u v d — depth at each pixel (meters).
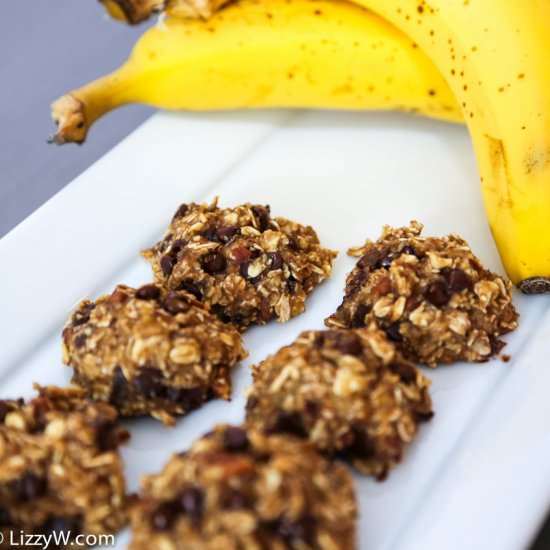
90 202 0.49
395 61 0.49
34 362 0.45
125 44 0.59
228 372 0.43
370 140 0.51
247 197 0.49
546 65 0.44
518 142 0.44
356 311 0.43
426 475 0.41
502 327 0.44
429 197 0.49
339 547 0.36
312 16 0.49
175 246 0.45
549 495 0.40
